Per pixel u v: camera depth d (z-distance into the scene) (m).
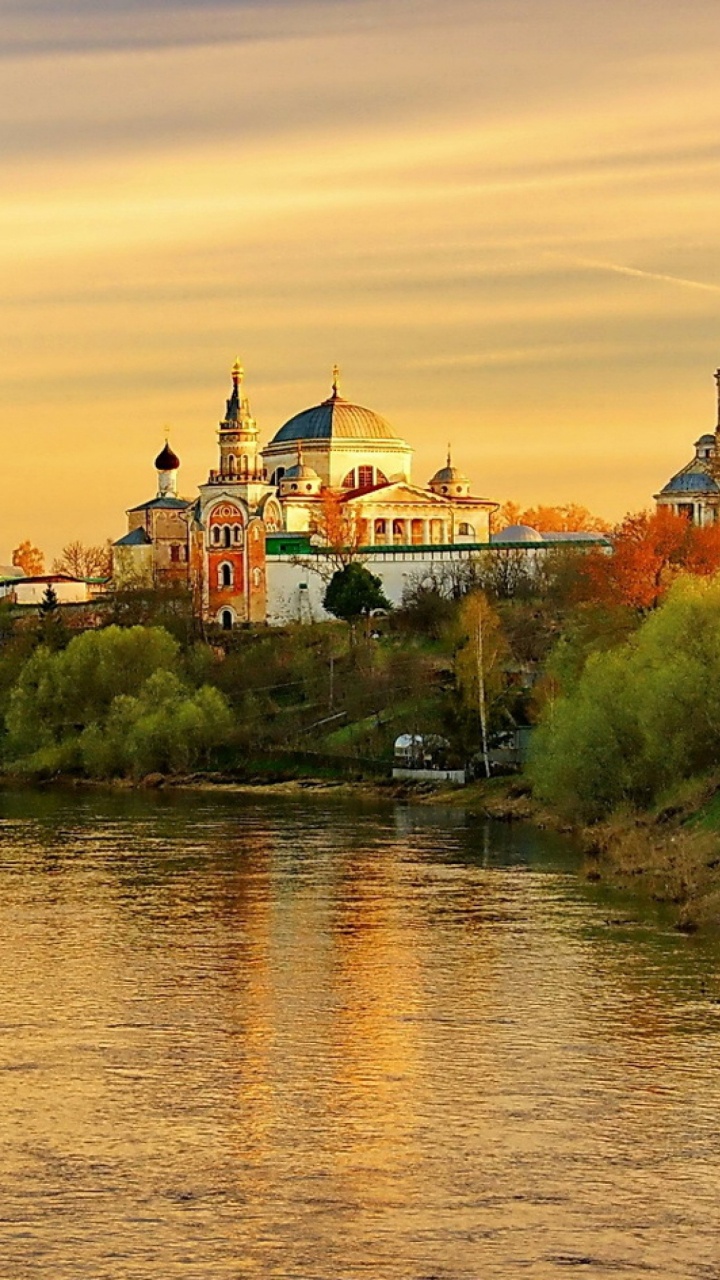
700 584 145.12
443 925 99.00
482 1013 79.25
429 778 181.12
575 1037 75.06
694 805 127.88
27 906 107.06
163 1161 61.16
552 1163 60.50
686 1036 75.00
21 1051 74.00
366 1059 72.56
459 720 183.12
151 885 114.88
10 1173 60.09
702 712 131.00
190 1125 64.69
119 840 139.62
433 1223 55.84
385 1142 62.72
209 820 154.88
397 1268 52.84
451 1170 60.03
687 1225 55.53
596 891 110.06
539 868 120.38
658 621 140.88
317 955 91.88
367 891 111.38
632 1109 65.75
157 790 187.50
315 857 128.00
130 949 93.94
